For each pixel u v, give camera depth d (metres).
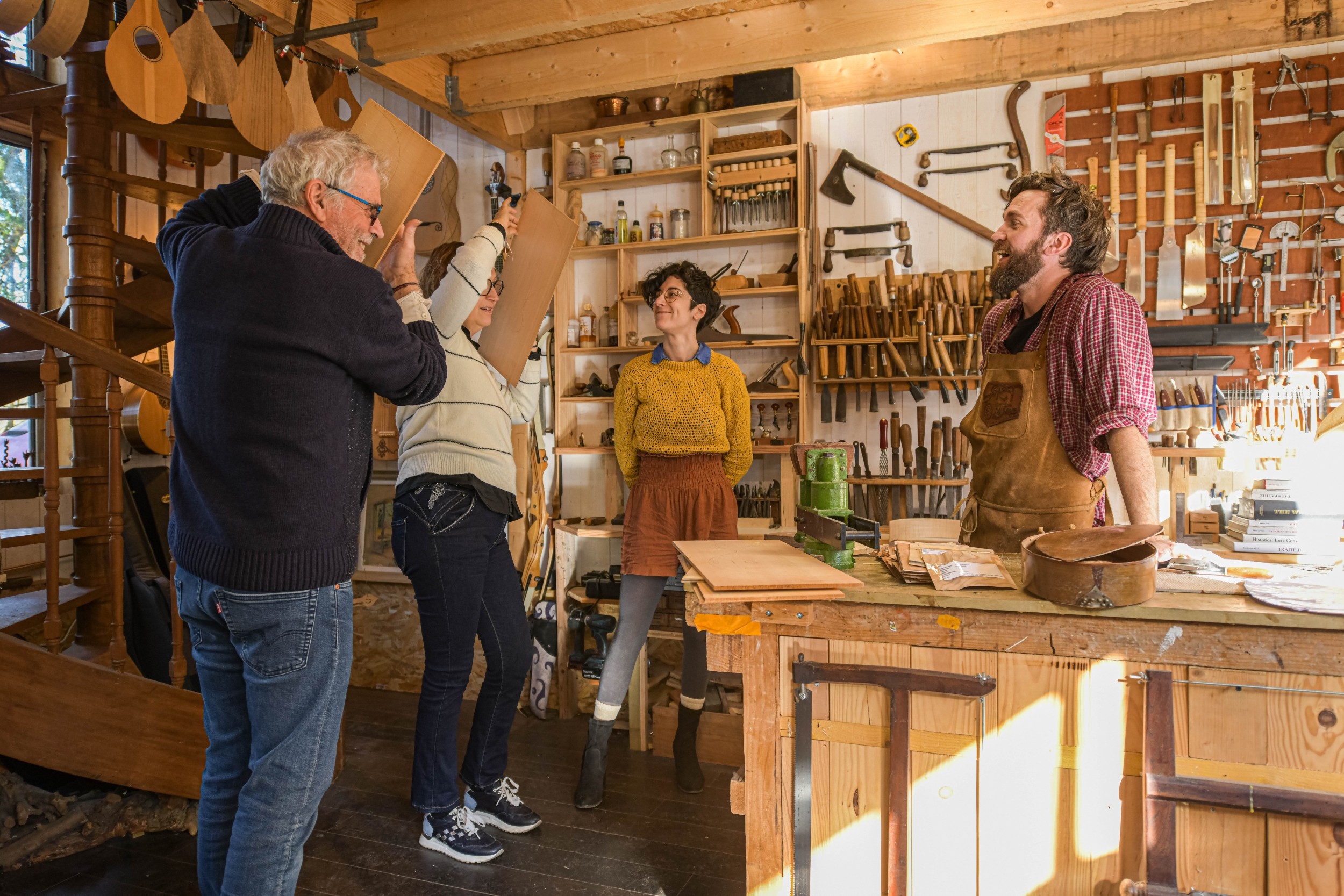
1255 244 3.25
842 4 3.06
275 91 2.59
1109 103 3.42
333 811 2.74
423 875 2.34
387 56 3.09
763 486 3.76
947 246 3.61
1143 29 3.35
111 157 2.89
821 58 3.12
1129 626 1.41
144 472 3.90
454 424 2.37
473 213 4.26
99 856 2.42
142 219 4.15
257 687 1.56
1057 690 1.45
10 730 2.30
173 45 2.22
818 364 3.62
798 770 1.60
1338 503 2.48
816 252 3.72
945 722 1.51
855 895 1.58
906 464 3.53
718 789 2.94
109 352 2.57
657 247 3.79
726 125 3.81
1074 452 1.95
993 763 1.49
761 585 1.53
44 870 2.34
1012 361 2.03
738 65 3.21
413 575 2.38
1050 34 3.45
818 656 1.59
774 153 3.58
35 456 3.78
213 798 1.69
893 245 3.67
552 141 4.00
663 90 3.90
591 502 4.09
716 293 2.91
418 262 4.29
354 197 1.66
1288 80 3.25
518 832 2.58
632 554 2.79
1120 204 3.42
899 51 3.62
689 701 2.92
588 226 3.99
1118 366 1.77
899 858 1.52
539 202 2.65
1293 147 3.25
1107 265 3.39
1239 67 3.29
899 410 3.62
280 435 1.48
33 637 3.26
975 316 3.48
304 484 1.51
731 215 3.74
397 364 1.63
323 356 1.50
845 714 1.58
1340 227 3.20
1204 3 3.28
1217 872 1.37
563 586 3.67
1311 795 1.32
